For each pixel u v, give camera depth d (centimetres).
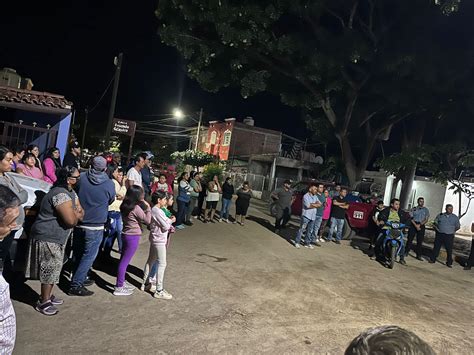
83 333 463
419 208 1227
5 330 189
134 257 805
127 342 456
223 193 1402
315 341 527
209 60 1579
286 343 510
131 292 603
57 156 822
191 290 660
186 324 526
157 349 449
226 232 1216
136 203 588
